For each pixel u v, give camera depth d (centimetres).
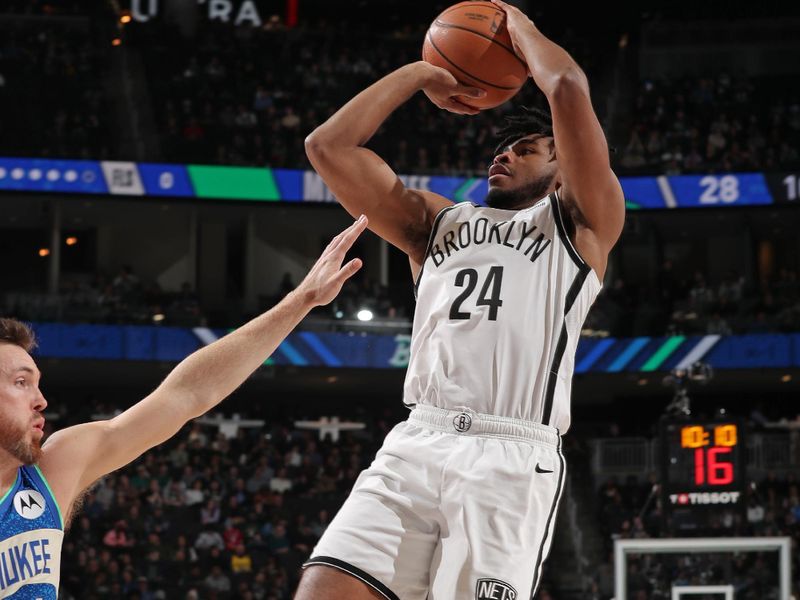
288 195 2805
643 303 2955
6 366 294
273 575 2055
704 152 3005
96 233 3084
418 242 399
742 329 2677
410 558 355
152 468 2339
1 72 2967
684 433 1316
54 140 2784
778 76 3269
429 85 404
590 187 368
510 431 356
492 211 383
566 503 2522
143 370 2736
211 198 2767
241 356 339
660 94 3209
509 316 361
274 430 2627
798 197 2758
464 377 360
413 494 357
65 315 2616
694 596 1664
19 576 288
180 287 3083
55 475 307
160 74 3109
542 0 3362
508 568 346
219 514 2239
